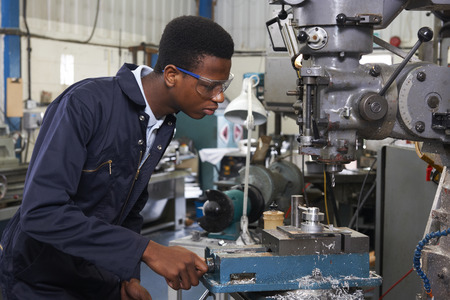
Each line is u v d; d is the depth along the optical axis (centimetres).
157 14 727
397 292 277
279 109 329
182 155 632
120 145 141
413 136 147
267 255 139
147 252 126
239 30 785
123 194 147
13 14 537
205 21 134
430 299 147
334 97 142
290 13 161
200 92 135
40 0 568
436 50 256
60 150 126
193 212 674
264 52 777
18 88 542
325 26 142
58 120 129
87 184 140
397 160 275
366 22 139
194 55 132
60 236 122
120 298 167
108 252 124
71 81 611
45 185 123
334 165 148
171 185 560
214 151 669
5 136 428
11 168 395
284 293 138
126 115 142
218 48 132
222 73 135
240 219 231
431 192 244
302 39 141
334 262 141
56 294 149
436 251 146
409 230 264
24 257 145
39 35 570
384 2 148
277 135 338
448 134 144
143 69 148
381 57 398
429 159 208
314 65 147
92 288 160
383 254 293
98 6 638
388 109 143
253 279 139
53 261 147
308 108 142
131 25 689
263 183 269
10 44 538
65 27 600
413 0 152
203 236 239
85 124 132
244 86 250
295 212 152
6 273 147
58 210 122
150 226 552
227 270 135
